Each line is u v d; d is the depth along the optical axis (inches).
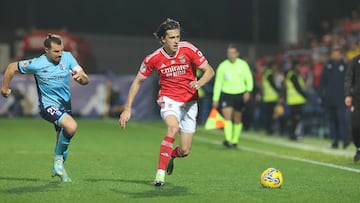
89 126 2871.6
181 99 1090.1
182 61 1079.0
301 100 2356.1
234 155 1713.8
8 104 3393.2
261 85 2881.4
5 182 1141.1
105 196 999.6
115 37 4822.8
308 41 3540.8
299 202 962.1
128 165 1435.8
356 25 3494.1
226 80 1931.6
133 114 3444.9
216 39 5620.1
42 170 1317.7
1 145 1930.4
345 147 2001.7
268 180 1100.5
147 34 5585.6
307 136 2642.7
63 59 1118.4
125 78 3462.1
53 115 1101.1
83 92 3432.6
